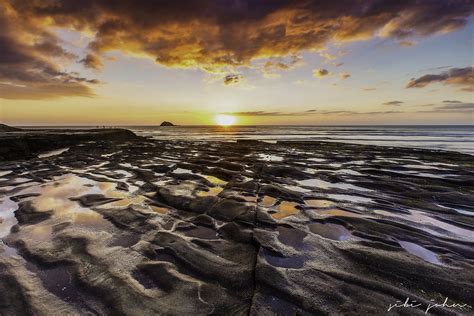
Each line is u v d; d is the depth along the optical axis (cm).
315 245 612
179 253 561
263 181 1298
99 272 488
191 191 1085
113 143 3700
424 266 506
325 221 774
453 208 923
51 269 503
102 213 831
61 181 1318
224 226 720
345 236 672
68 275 482
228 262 529
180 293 428
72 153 2495
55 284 456
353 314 379
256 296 421
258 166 1686
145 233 675
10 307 398
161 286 447
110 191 1118
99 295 423
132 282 455
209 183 1262
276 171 1513
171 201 948
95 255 552
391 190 1144
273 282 456
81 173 1518
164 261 530
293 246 608
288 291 432
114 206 903
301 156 2325
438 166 1792
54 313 386
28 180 1340
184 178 1355
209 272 490
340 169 1675
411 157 2291
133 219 771
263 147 3166
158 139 5438
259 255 554
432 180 1316
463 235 684
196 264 518
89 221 764
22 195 1046
